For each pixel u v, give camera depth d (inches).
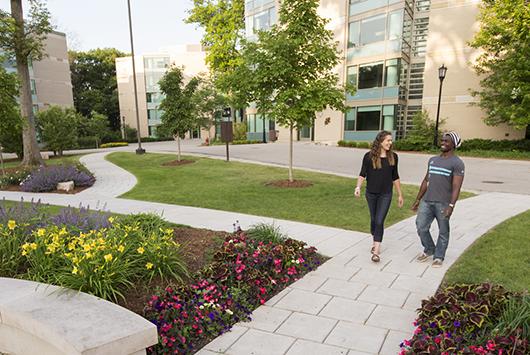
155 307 125.6
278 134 1318.9
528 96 649.0
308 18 378.3
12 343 115.5
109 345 92.0
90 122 1668.3
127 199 384.2
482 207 321.7
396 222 273.9
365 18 981.8
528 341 100.5
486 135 812.6
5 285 127.3
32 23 639.1
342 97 377.7
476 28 799.7
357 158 724.7
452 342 105.0
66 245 157.9
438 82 859.4
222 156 780.0
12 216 187.9
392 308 143.0
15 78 506.9
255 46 383.9
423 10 964.6
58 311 107.3
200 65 2068.2
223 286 151.3
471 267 176.4
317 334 126.0
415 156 744.3
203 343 121.7
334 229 256.5
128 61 2137.1
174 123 677.3
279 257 177.8
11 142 877.2
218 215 301.4
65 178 467.5
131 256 152.7
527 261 182.5
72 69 2187.5
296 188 411.8
